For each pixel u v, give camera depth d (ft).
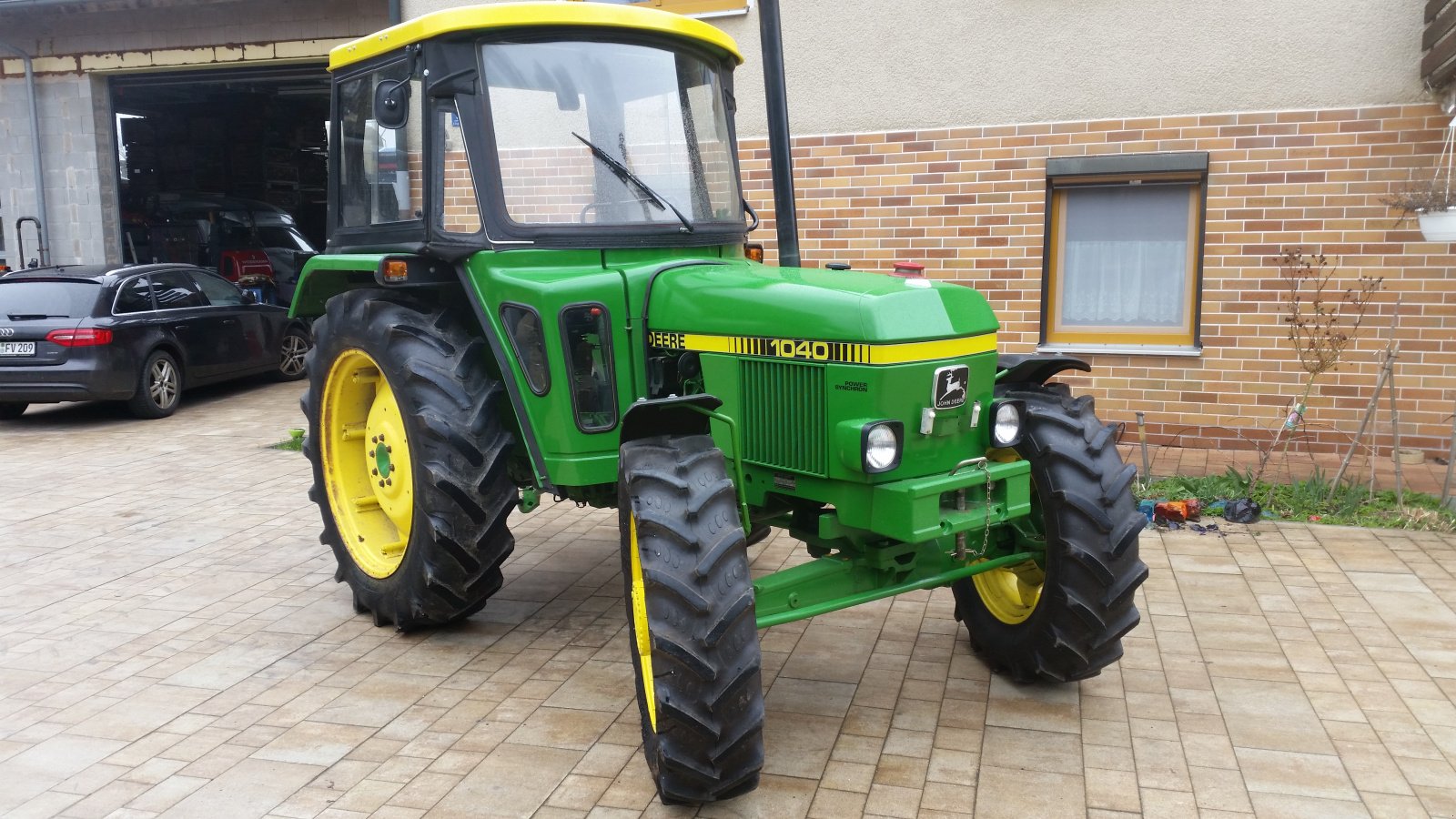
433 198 13.35
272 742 11.89
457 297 14.92
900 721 12.13
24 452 27.81
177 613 16.05
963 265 25.44
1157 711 12.27
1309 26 22.08
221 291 36.68
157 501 22.65
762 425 11.77
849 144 25.91
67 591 17.10
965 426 11.35
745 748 9.98
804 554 18.43
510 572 17.81
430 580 13.84
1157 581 16.57
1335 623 14.74
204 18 37.91
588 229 13.23
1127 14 23.27
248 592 17.03
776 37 16.19
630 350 12.87
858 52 25.48
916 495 10.62
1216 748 11.35
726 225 14.34
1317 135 22.38
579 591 16.89
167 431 30.53
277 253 50.88
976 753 11.34
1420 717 11.98
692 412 10.90
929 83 25.04
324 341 15.67
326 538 16.30
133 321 31.60
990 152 24.79
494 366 14.69
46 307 30.96
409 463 14.73
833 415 11.01
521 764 11.29
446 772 11.16
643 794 10.67
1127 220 24.29
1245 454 23.43
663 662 9.70
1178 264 24.06
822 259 26.66
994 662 13.46
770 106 16.40
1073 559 11.90
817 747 11.51
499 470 13.76
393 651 14.52
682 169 13.92
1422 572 16.61
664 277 12.77
